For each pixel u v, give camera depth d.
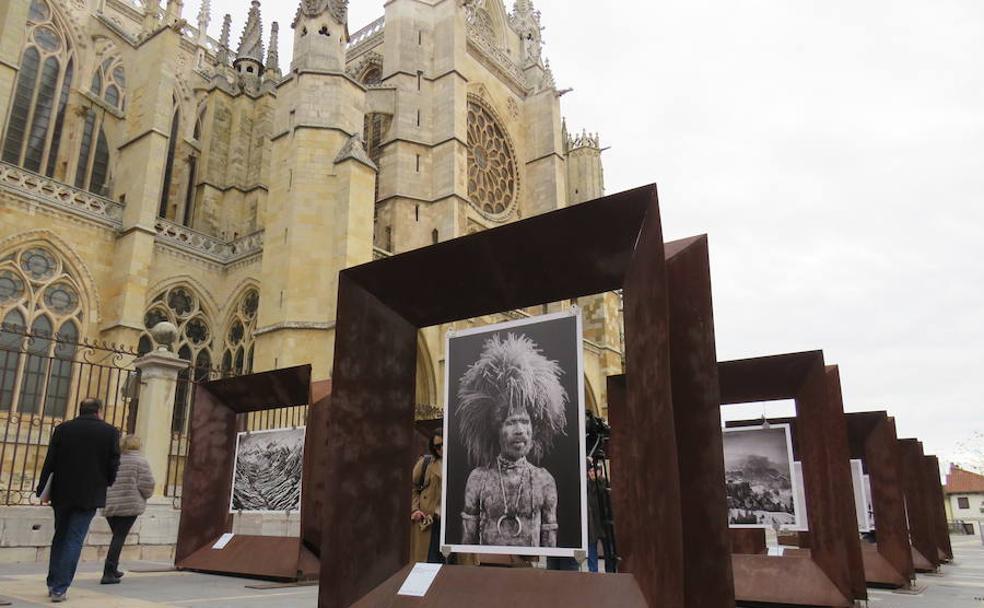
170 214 38.16
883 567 13.99
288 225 29.16
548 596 5.45
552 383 6.08
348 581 6.31
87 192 29.16
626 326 5.79
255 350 28.30
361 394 6.73
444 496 6.39
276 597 9.28
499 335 6.51
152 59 32.50
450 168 39.03
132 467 10.80
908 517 19.72
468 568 6.04
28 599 8.40
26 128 33.09
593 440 9.78
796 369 10.91
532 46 53.69
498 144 47.50
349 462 6.53
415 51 41.38
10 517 13.75
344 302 6.85
